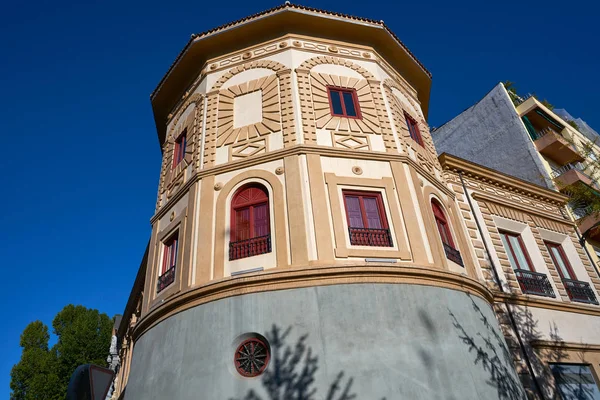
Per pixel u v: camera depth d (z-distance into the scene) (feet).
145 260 64.18
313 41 47.50
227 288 31.83
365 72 46.98
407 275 32.53
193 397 28.55
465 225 47.85
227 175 39.24
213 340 30.25
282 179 36.86
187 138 46.88
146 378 32.30
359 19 48.93
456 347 30.83
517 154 77.00
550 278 51.55
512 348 40.65
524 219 56.34
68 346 104.12
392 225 36.01
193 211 38.11
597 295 55.42
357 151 39.34
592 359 44.98
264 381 27.71
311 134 39.45
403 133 44.65
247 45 48.67
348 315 29.58
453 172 52.75
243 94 44.68
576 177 68.03
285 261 32.55
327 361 27.73
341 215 35.17
